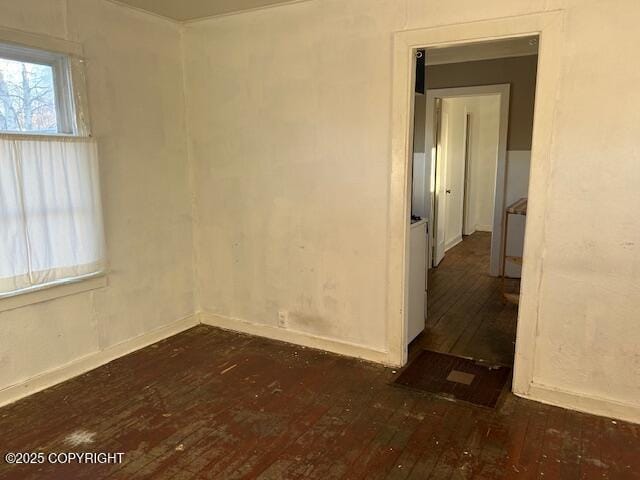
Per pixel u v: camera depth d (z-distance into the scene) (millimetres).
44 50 2705
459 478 2062
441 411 2596
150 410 2633
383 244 3064
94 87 3016
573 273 2508
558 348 2604
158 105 3490
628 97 2273
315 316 3426
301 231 3375
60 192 2789
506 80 5188
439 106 5863
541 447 2271
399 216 2961
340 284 3273
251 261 3652
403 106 2834
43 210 2713
